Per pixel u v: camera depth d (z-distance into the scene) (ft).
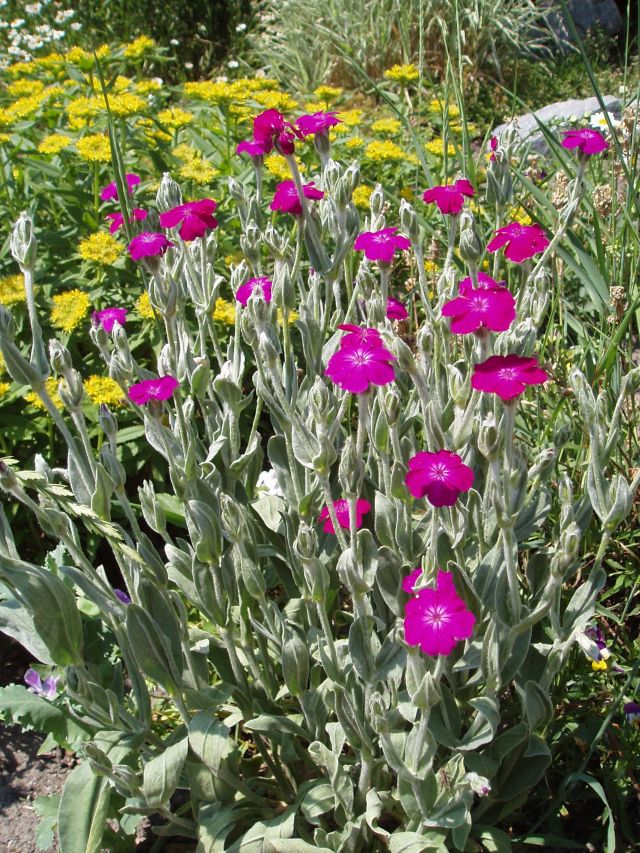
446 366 2.25
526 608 1.93
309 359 2.31
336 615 2.33
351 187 2.24
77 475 1.93
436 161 4.28
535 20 7.59
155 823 2.25
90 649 2.21
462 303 1.80
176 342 2.43
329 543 2.23
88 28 7.09
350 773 2.06
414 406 2.26
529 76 7.13
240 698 2.10
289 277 2.18
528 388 2.81
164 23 7.73
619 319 2.62
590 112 4.83
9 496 2.81
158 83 4.80
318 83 7.14
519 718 2.11
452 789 1.83
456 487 1.67
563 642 1.94
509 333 1.93
